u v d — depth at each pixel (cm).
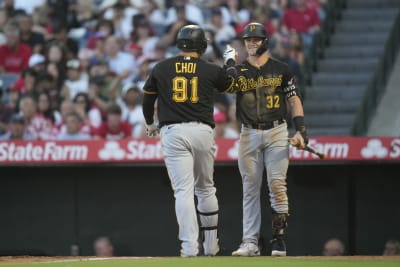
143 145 4034
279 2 6100
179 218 2692
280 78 2867
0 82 5694
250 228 2925
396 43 5528
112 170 4256
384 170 4181
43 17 6038
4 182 4262
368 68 5903
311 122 5475
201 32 2783
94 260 2555
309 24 6078
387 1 6431
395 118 4991
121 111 5194
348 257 2616
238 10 6031
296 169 4197
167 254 4241
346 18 6362
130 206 4253
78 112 5288
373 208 4191
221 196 4206
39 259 2792
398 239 4178
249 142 2886
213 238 2866
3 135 5325
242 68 2872
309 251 4191
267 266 2253
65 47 5741
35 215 4269
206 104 2744
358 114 4916
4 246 4272
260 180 2925
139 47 5806
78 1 6144
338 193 4191
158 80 2750
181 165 2712
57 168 4250
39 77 5478
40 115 5297
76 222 4253
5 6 6047
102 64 5684
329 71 5916
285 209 2878
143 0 6119
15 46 5756
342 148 3991
